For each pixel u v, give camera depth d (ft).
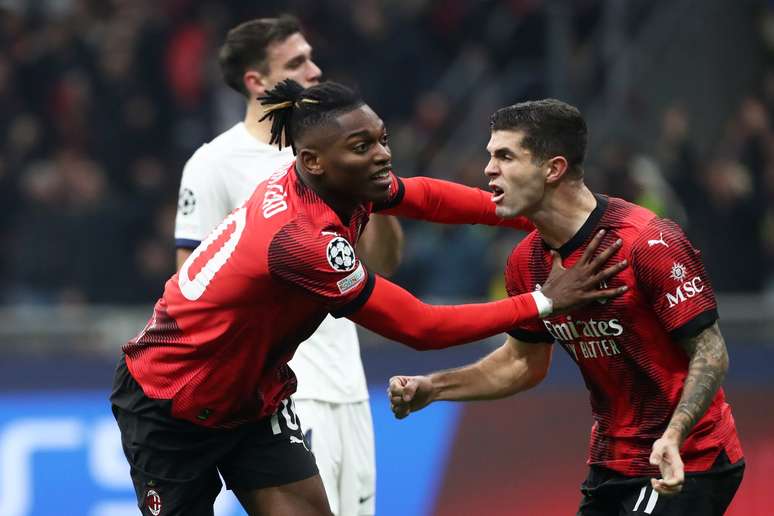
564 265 46.29
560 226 45.96
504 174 45.60
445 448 86.74
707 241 108.37
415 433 86.69
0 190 111.24
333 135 43.65
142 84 116.98
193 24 120.78
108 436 85.15
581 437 87.76
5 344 86.48
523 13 125.29
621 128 126.21
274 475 48.60
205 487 49.14
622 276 44.80
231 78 59.36
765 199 114.83
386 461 86.17
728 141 123.65
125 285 103.71
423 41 127.03
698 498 46.14
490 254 105.09
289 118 45.32
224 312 45.42
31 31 121.29
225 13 123.34
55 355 86.22
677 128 116.78
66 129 114.73
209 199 57.93
